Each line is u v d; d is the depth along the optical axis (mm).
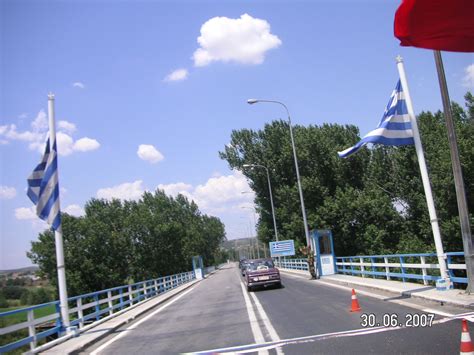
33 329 11703
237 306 17906
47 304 12766
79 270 59156
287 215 53500
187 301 23812
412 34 6633
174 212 96312
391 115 14922
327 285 22422
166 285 35688
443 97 12727
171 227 77250
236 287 29875
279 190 54375
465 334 5961
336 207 47562
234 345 9953
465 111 42719
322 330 10430
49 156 14422
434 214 14273
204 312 17359
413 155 44062
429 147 42750
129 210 80562
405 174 45562
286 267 50312
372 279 21750
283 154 55812
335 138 55188
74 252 59438
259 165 55406
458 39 6855
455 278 13766
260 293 22531
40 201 14133
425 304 12234
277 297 19453
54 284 58406
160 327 14586
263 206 61500
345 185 51906
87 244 60125
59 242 14094
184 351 9969
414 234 43688
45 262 58562
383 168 49125
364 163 52469
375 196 46594
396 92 15031
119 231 73250
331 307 14047
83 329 14430
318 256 28375
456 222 32344
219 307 18438
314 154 53281
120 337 13250
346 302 14828
